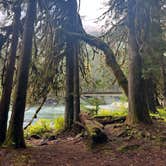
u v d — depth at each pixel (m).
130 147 10.52
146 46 12.69
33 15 11.23
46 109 32.69
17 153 9.95
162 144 10.65
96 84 18.91
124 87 14.78
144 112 12.95
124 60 18.20
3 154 9.82
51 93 17.03
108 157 9.84
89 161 9.55
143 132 11.77
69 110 16.08
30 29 11.09
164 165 8.71
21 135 10.85
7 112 11.16
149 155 9.72
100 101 19.08
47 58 15.08
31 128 17.55
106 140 11.28
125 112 18.61
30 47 11.09
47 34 14.25
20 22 11.63
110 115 16.38
